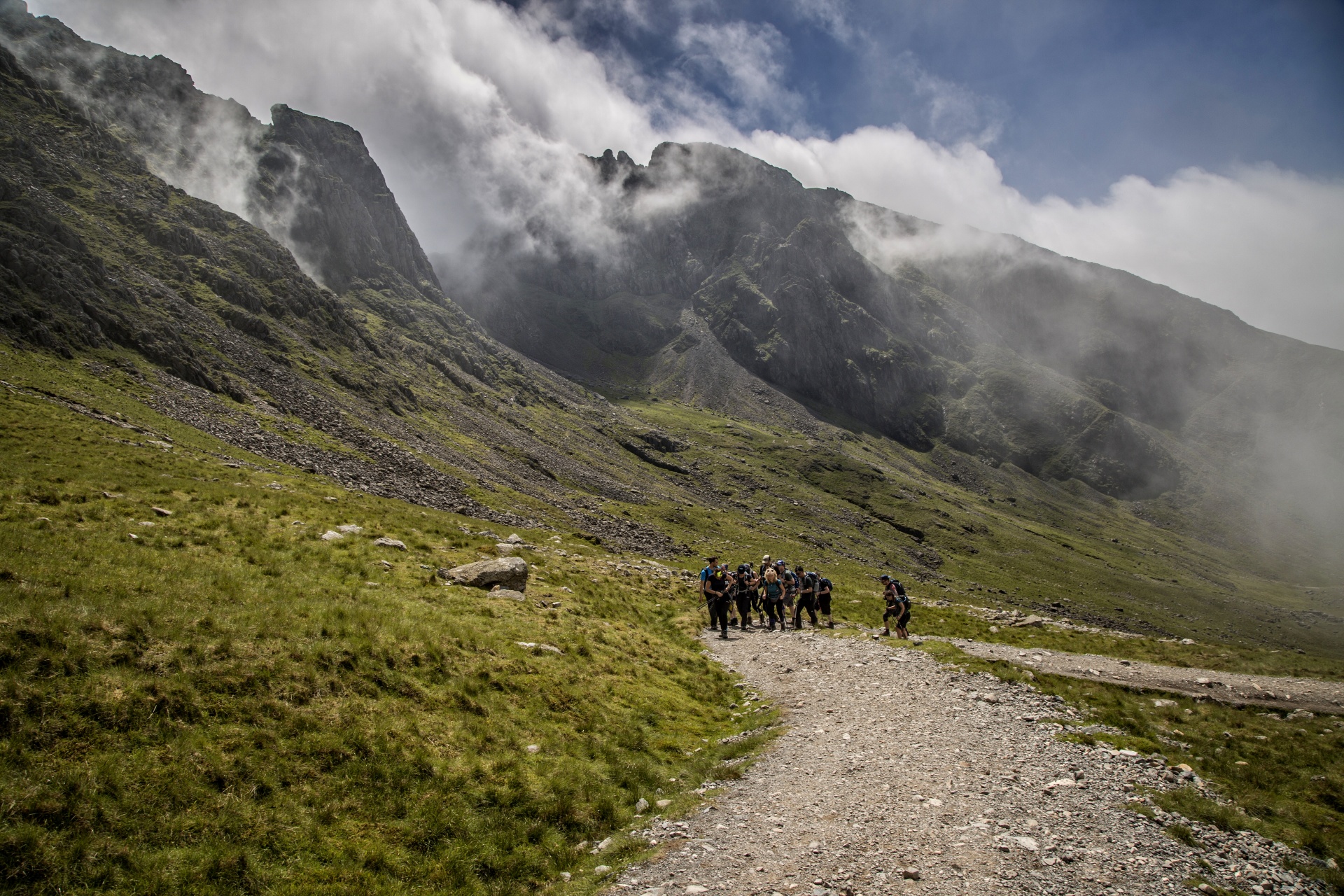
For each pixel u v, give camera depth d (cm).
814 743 1864
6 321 6531
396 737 1455
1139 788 1573
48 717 1159
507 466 12225
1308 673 3650
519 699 1847
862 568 15338
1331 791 1736
